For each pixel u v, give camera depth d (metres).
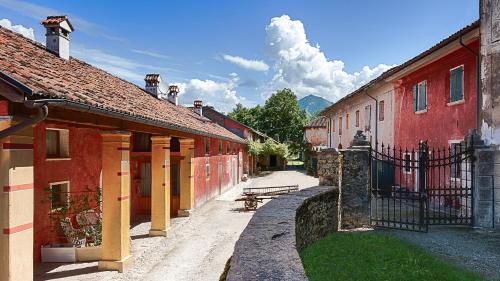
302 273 3.20
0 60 5.70
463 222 10.52
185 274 8.22
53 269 8.24
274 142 48.12
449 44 11.56
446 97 13.19
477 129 10.87
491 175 9.91
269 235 4.55
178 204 15.71
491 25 10.30
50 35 10.98
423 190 9.88
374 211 12.92
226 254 9.83
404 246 7.97
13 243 5.20
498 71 10.07
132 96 11.98
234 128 39.69
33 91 4.71
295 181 32.25
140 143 15.06
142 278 7.90
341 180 10.21
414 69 14.93
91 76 10.88
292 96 69.88
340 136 30.48
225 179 25.42
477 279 6.04
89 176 10.70
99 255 8.88
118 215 8.27
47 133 9.27
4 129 4.94
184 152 15.44
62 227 9.27
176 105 23.33
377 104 20.53
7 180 5.13
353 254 7.32
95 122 6.95
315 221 8.28
